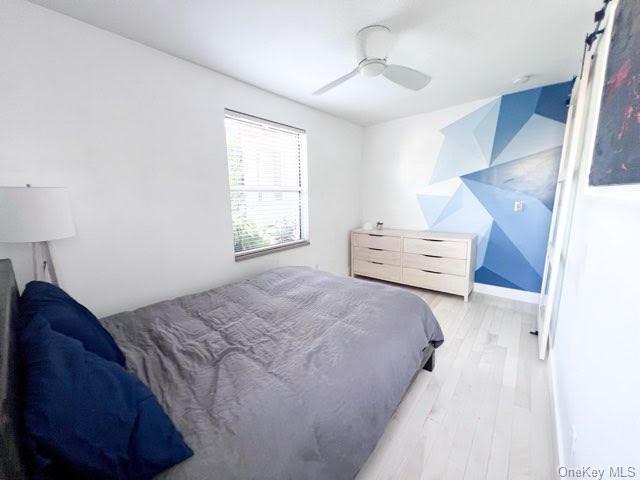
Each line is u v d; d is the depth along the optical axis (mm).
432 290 3500
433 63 2154
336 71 2238
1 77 1358
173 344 1292
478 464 1262
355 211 4105
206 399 949
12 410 516
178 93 2018
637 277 644
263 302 1781
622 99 740
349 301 1742
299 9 1493
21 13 1386
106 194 1735
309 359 1155
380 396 1168
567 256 1793
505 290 3184
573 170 1754
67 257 1618
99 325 1154
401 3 1464
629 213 738
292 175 3146
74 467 577
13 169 1419
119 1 1405
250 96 2510
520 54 2021
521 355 2078
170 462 699
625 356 660
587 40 1447
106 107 1692
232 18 1562
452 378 1838
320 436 888
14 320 842
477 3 1472
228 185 2412
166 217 2035
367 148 4062
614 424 684
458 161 3287
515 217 3014
